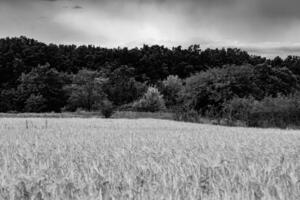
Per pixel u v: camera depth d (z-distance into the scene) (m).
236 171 7.90
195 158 9.79
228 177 7.51
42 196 6.12
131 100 80.06
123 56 112.75
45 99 79.56
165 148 12.47
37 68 84.94
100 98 77.00
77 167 8.53
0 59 98.94
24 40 120.38
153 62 108.19
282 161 9.50
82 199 5.98
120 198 6.04
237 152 11.38
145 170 8.16
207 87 43.53
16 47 111.19
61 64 111.56
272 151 11.77
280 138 18.30
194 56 112.50
